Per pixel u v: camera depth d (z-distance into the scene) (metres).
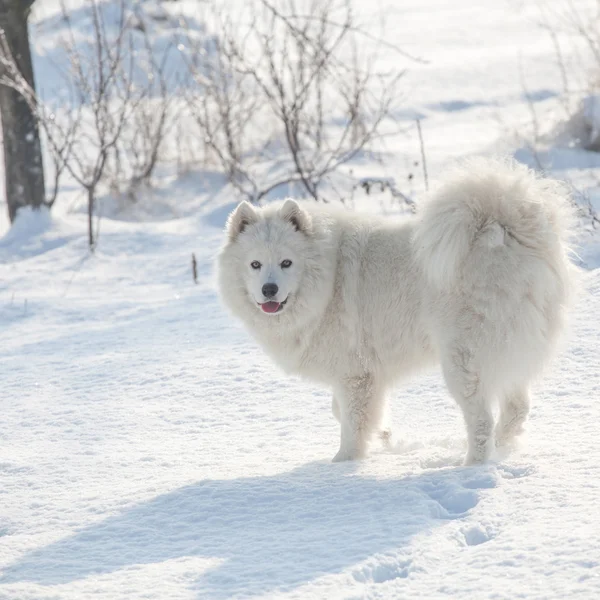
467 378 6.09
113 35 28.44
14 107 16.36
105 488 6.27
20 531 5.58
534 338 6.02
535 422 6.80
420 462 6.23
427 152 19.38
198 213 17.19
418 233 6.13
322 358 6.68
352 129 20.52
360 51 32.53
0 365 10.05
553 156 16.73
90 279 13.83
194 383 8.79
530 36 37.44
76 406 8.45
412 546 4.60
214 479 6.16
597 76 19.25
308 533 5.00
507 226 5.96
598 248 10.69
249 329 6.91
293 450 6.91
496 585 4.04
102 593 4.41
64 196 19.42
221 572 4.55
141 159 21.33
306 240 6.54
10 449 7.41
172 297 12.47
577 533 4.43
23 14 16.53
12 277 14.15
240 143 19.53
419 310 6.32
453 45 36.44
